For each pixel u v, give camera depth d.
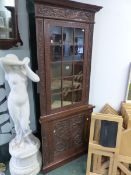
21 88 1.45
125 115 1.84
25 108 1.52
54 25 1.39
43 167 1.76
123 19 1.84
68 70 1.62
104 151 1.63
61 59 1.54
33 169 1.68
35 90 1.78
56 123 1.68
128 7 1.82
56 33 1.43
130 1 1.81
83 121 1.90
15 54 1.64
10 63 1.34
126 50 1.98
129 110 1.87
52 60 1.48
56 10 1.35
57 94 1.63
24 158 1.60
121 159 1.66
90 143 1.63
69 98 1.73
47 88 1.53
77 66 1.66
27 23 1.65
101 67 1.92
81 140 1.98
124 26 1.88
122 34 1.90
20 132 1.61
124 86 2.11
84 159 1.99
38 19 1.30
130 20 1.88
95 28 1.74
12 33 1.53
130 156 1.64
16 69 1.40
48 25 1.36
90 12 1.53
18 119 1.53
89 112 1.89
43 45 1.39
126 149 1.63
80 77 1.72
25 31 1.65
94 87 1.97
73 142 1.91
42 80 1.47
